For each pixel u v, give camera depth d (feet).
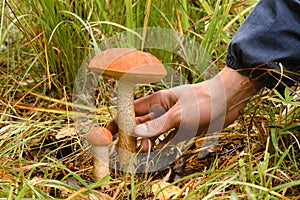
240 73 3.02
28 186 2.67
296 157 3.16
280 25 2.92
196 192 2.77
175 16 3.93
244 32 2.99
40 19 3.77
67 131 3.41
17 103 3.58
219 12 3.68
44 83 3.88
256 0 3.98
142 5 3.84
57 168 3.18
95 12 3.84
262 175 2.87
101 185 2.90
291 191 2.95
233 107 3.10
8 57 4.11
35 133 3.50
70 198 2.60
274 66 2.96
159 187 2.80
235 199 2.55
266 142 3.23
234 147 3.30
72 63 3.83
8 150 3.21
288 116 3.38
